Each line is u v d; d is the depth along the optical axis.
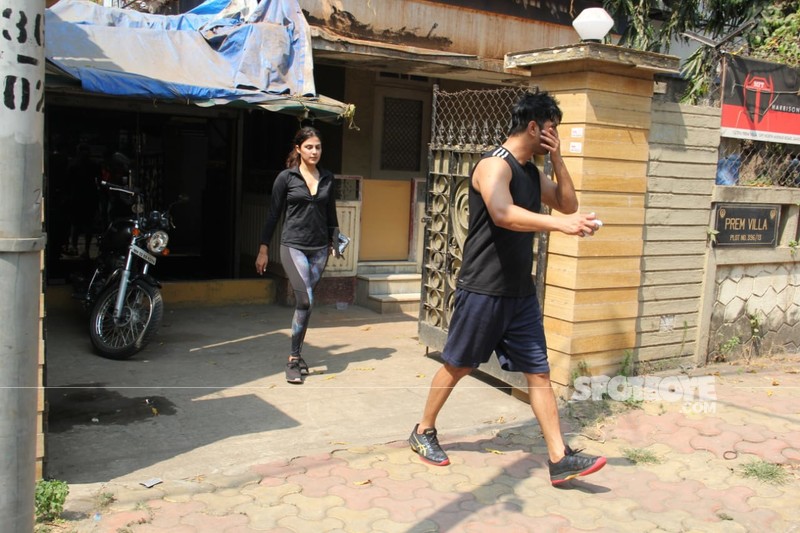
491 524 3.51
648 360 5.66
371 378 5.73
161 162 9.68
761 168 6.34
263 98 6.60
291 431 4.56
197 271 9.98
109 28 6.94
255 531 3.33
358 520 3.48
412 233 8.84
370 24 8.03
